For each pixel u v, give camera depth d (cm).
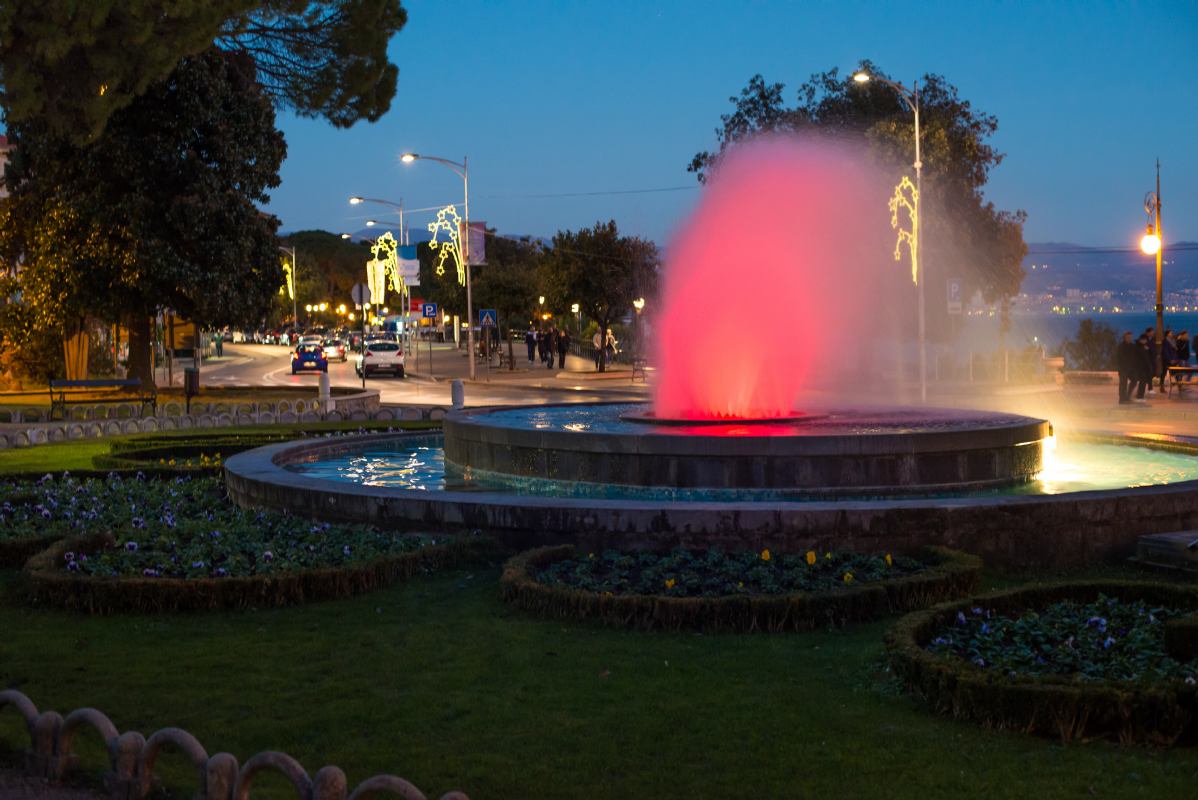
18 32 1324
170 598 857
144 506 1262
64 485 1385
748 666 700
